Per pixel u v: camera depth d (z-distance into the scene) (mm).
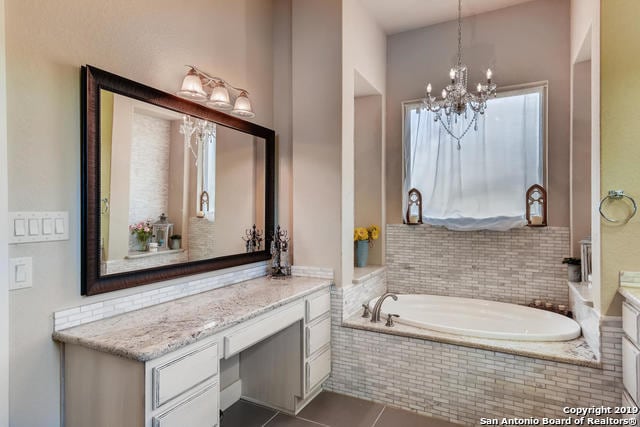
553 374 2018
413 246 3471
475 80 3215
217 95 2156
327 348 2594
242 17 2564
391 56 3580
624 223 1845
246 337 1749
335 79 2666
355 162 3619
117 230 1669
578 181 2811
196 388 1464
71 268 1505
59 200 1468
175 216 1980
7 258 1307
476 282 3217
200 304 1908
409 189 3416
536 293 2992
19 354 1345
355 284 2840
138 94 1760
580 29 2529
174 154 1983
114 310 1668
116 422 1321
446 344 2293
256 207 2645
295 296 2150
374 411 2395
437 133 3270
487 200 3043
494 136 3041
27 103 1373
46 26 1432
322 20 2723
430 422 2266
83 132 1541
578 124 2809
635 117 1824
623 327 1821
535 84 2979
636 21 1836
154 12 1887
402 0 2996
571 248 2846
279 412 2383
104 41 1643
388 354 2473
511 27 3090
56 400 1457
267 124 2830
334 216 2652
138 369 1267
